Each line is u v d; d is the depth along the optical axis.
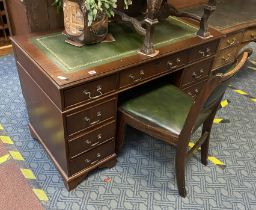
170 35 1.62
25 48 1.34
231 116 2.18
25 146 1.76
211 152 1.83
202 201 1.52
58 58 1.27
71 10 1.30
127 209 1.45
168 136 1.38
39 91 1.36
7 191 1.48
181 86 1.73
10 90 2.26
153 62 1.40
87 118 1.30
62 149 1.36
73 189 1.51
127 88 1.38
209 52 1.74
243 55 1.24
